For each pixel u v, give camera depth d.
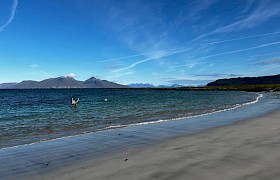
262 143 10.97
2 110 37.53
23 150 11.50
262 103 43.53
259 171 7.37
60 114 30.06
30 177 7.91
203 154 9.53
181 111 31.45
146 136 14.41
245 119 20.92
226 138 12.65
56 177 7.79
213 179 6.90
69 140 13.71
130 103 48.69
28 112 33.69
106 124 20.98
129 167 8.34
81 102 54.88
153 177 7.25
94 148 11.68
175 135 14.45
